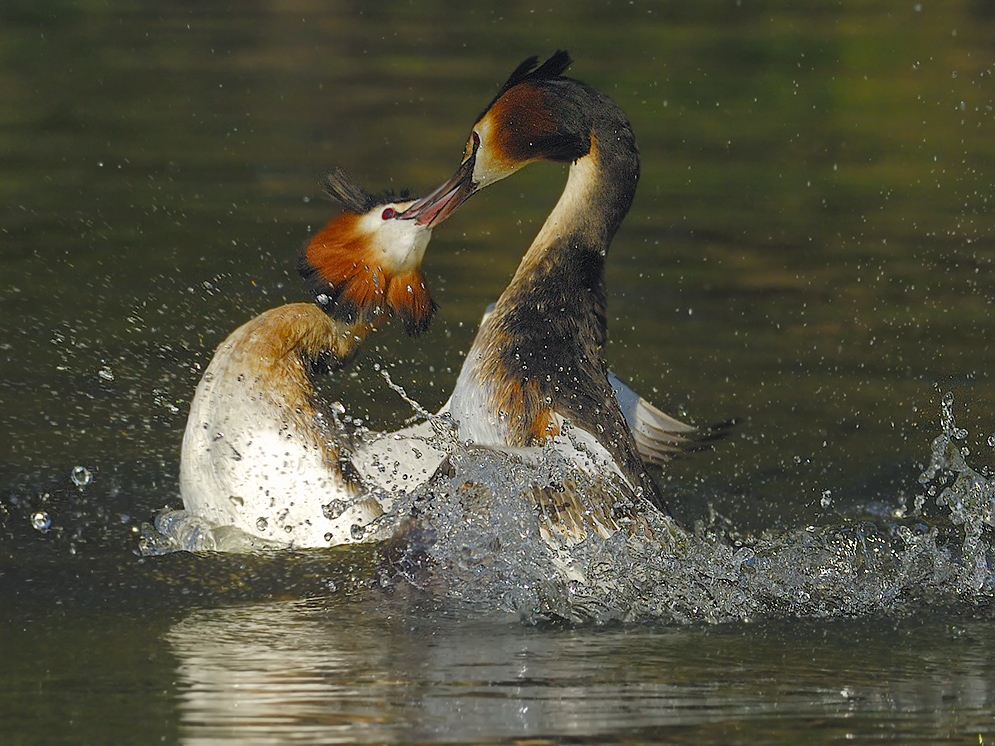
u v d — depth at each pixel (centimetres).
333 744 788
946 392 1784
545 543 1143
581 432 1261
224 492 1240
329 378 1745
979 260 2392
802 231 2553
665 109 3475
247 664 927
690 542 1186
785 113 3491
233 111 3322
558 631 1020
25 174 2736
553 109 1365
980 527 1261
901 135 3303
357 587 1116
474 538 1140
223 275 2136
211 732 805
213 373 1261
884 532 1341
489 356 1310
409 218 1375
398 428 1584
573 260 1355
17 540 1222
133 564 1165
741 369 1866
